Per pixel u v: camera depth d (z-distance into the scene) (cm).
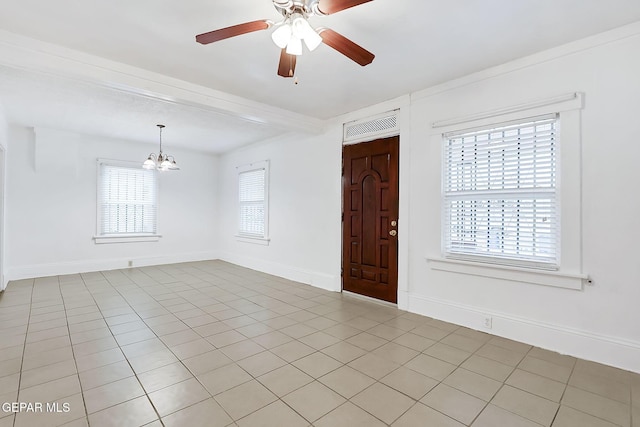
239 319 334
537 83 269
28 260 503
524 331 276
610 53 236
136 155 609
